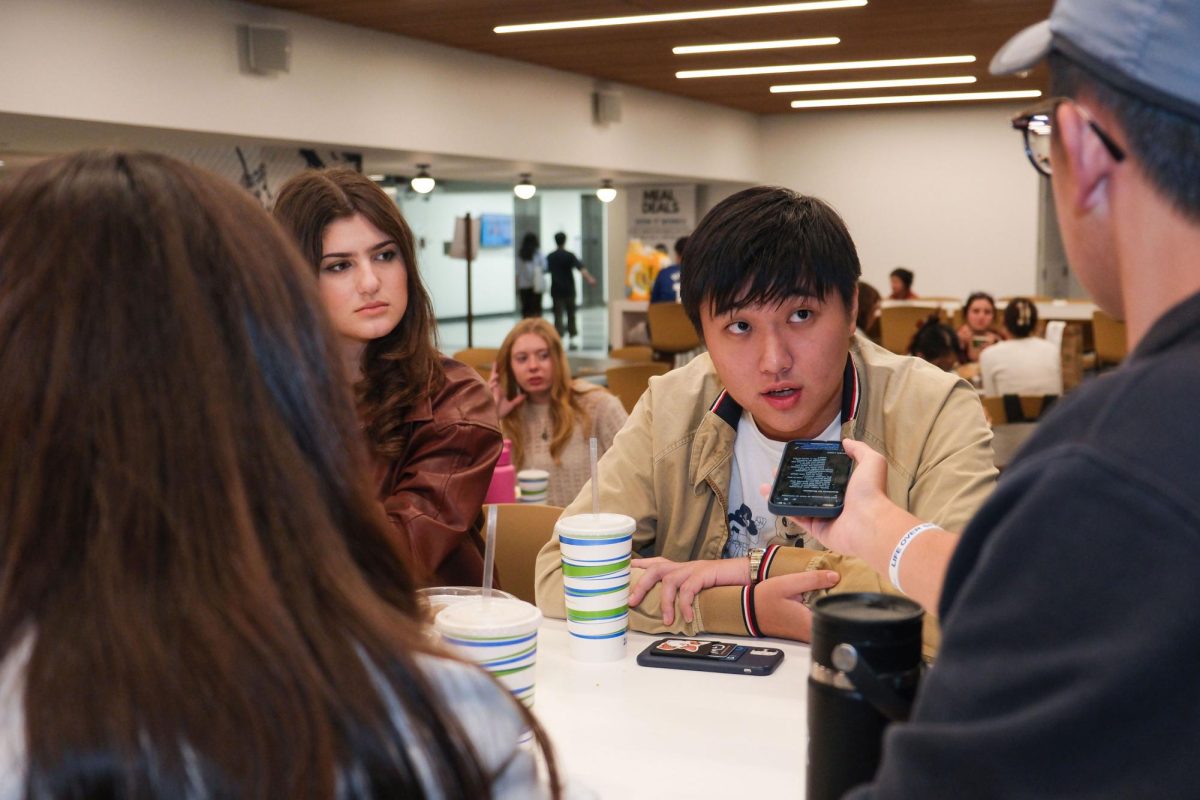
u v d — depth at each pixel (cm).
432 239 2023
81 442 58
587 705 138
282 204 197
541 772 112
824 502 131
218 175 67
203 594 57
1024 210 1376
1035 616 62
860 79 1113
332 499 66
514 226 1930
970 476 168
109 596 56
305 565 61
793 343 165
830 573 159
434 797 60
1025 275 1383
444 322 2070
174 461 58
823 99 1294
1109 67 68
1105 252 73
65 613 56
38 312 59
